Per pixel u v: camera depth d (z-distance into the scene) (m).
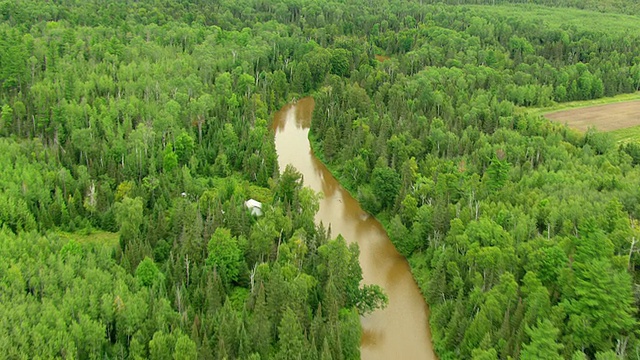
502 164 142.75
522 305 98.00
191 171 156.12
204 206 133.00
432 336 111.50
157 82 188.62
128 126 165.50
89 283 103.50
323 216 156.62
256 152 168.50
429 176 154.62
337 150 184.88
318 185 173.38
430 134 174.62
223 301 108.81
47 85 180.88
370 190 160.12
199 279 110.81
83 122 165.88
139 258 113.25
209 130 175.00
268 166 162.75
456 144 171.25
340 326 101.50
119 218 128.88
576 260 102.44
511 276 104.19
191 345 90.56
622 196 130.12
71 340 91.88
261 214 133.25
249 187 152.75
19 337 90.12
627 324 90.12
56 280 103.44
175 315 100.19
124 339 97.94
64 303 97.38
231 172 163.25
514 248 114.12
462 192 141.88
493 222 120.75
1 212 122.88
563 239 111.38
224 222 125.69
